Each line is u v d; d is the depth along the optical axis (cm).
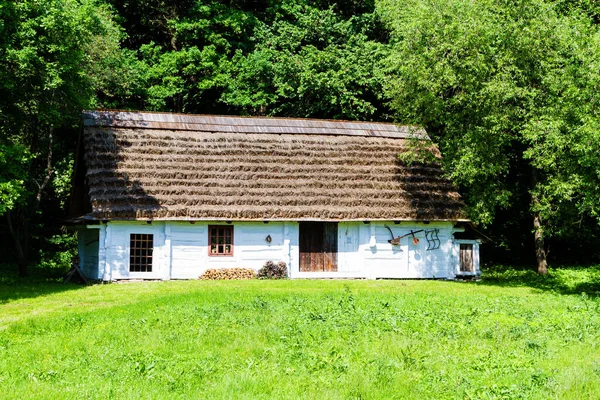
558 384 880
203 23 3641
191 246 2294
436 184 2544
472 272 2556
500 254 3338
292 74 3503
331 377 926
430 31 2161
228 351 1080
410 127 2545
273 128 2620
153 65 3556
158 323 1318
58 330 1279
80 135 2436
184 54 3491
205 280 2227
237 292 1831
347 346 1115
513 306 1617
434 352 1077
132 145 2366
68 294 1842
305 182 2406
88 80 2272
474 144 2125
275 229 2369
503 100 2069
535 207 2373
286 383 896
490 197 2406
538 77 2111
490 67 2075
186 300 1662
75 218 2302
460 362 1012
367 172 2511
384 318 1372
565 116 1853
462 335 1219
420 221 2466
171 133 2475
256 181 2366
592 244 3127
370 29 3800
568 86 1855
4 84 1884
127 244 2233
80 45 2162
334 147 2589
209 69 3572
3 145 1842
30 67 1936
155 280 2238
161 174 2289
